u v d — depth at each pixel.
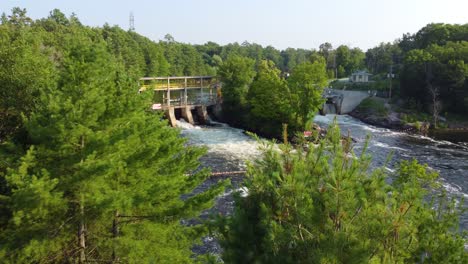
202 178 15.70
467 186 34.75
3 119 15.27
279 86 56.53
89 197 11.42
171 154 14.59
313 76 55.72
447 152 48.94
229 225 7.74
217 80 75.62
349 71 151.38
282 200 7.31
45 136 11.79
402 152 48.38
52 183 10.62
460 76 70.81
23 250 11.33
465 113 72.56
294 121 55.12
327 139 7.70
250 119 62.97
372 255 6.66
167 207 14.16
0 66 15.45
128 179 13.19
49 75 16.09
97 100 11.84
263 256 7.05
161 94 79.75
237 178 35.88
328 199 6.91
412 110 74.00
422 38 112.25
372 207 6.98
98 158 11.98
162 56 101.62
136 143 13.45
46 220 12.03
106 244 12.52
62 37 59.50
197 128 64.00
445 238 7.53
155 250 13.47
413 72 76.19
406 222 7.31
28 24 62.12
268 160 8.05
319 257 6.40
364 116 74.69
